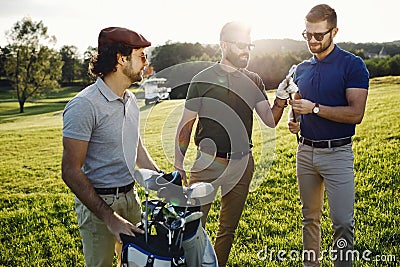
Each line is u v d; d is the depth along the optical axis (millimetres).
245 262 3641
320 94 3207
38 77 47625
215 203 5023
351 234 3180
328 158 3166
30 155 11680
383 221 4297
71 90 60281
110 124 2400
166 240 2174
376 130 8867
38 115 31047
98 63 2357
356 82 3076
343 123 3123
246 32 2812
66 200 6246
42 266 3836
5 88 59438
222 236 3273
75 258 3936
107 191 2488
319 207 3375
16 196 6965
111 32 2334
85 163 2461
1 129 20109
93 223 2508
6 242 4496
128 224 2236
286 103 3182
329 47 3174
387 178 5762
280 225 4430
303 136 3293
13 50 46906
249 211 4883
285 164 6758
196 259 2260
